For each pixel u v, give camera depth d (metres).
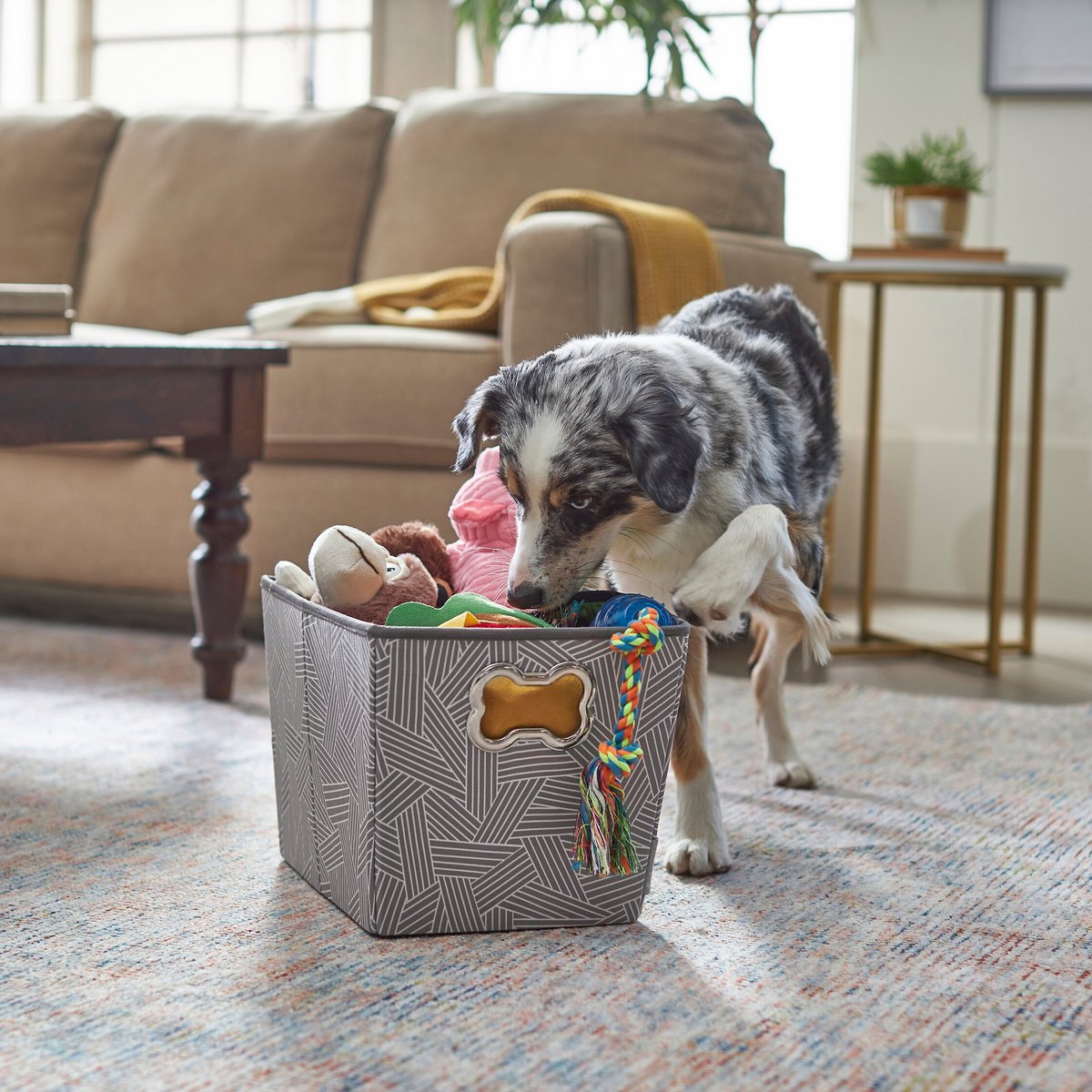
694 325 1.68
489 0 3.26
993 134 3.48
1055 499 3.48
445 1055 1.03
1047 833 1.64
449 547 1.57
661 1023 1.10
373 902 1.25
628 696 1.24
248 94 4.25
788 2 3.68
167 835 1.57
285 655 1.40
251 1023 1.08
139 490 2.83
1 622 2.94
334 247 3.24
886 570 3.64
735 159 2.97
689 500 1.30
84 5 4.37
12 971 1.18
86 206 3.49
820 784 1.83
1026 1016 1.13
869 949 1.26
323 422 2.63
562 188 3.02
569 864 1.28
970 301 3.51
